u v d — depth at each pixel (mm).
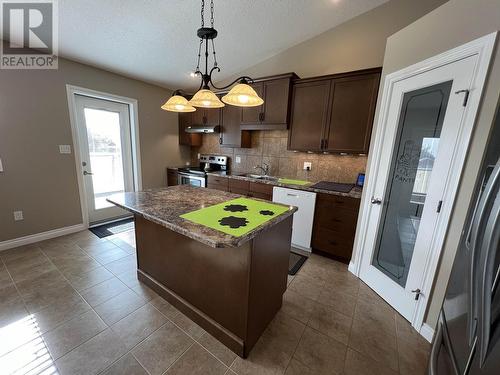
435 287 1493
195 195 1938
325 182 2947
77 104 3010
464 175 1320
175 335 1511
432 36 1510
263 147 3539
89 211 3340
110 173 3521
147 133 3816
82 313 1667
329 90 2584
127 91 3438
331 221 2506
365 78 2363
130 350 1392
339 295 1988
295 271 2338
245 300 1297
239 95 1454
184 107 1754
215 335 1493
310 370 1312
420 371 1325
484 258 667
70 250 2604
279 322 1660
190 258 1568
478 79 1239
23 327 1525
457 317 860
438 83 1493
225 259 1356
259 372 1291
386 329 1621
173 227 1246
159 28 2346
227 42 2766
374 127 2025
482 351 664
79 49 2557
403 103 1783
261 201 1789
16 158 2504
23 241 2664
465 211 1312
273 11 2324
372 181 2053
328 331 1590
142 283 2029
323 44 2770
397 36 1794
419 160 1675
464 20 1311
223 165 4031
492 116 1189
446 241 1420
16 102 2426
